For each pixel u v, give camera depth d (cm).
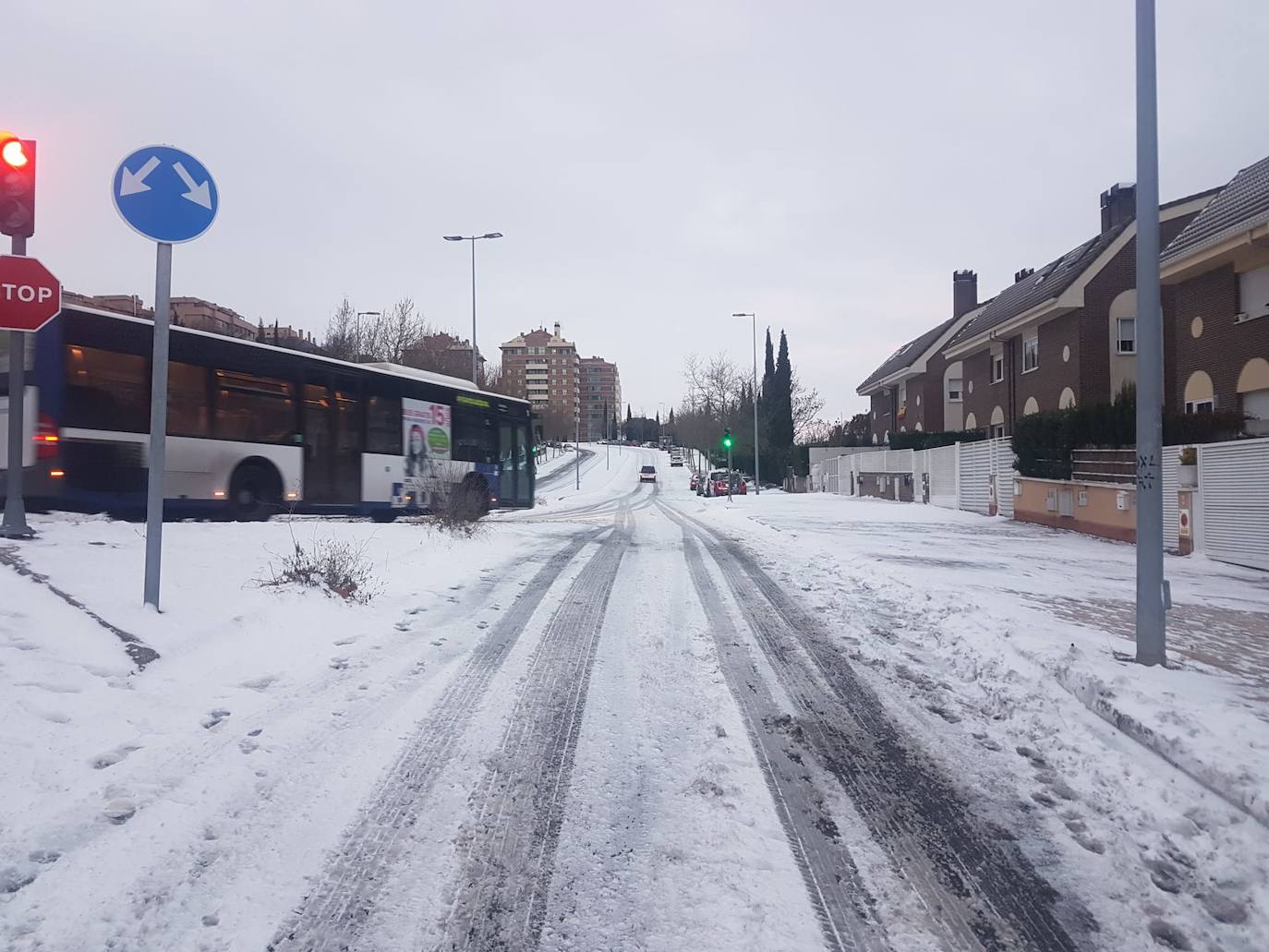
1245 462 1342
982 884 347
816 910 324
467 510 1488
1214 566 1360
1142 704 527
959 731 530
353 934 299
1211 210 1939
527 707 556
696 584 1070
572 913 318
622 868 352
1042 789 443
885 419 5416
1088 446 1925
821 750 494
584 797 421
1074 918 322
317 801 402
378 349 4528
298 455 1420
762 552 1450
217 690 542
